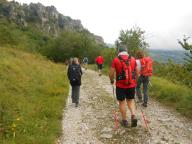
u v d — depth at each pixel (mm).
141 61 11555
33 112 9789
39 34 112500
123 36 33656
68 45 76312
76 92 11961
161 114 10664
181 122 9734
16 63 18406
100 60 25922
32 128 8297
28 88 13203
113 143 7871
